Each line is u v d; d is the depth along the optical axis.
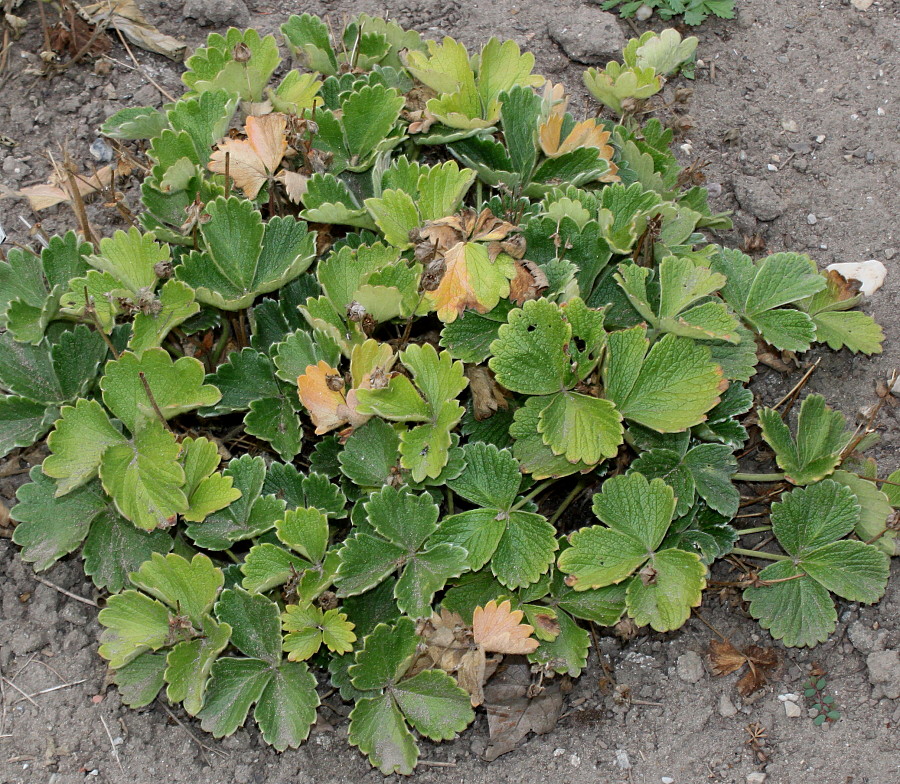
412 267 1.08
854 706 1.08
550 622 1.06
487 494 1.06
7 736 1.05
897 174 1.24
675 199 1.17
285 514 1.04
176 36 1.23
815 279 1.11
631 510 1.05
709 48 1.29
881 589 1.08
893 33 1.30
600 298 1.11
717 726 1.07
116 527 1.06
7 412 1.07
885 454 1.14
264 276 1.09
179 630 1.03
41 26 1.21
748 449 1.15
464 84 1.13
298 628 1.04
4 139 1.18
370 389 1.04
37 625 1.07
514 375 1.05
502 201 1.12
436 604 1.08
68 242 1.09
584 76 1.17
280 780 1.05
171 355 1.12
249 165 1.12
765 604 1.09
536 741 1.07
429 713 1.04
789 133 1.25
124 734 1.05
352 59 1.18
